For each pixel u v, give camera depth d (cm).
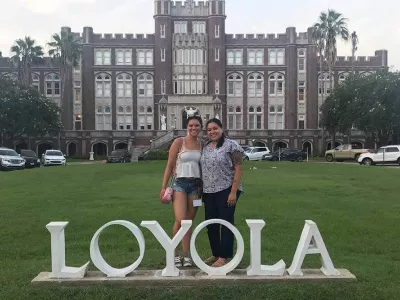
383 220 1178
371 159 4022
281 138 6831
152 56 7019
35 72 7100
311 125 7062
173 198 748
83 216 1252
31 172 2912
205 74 6894
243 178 2375
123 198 1608
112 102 6981
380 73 5388
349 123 5472
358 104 5303
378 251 884
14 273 733
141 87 7012
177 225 737
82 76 6925
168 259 651
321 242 662
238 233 659
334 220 1173
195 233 653
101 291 619
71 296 613
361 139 7012
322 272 675
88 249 916
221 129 741
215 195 737
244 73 7069
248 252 862
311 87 7062
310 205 1412
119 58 7006
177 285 638
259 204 1426
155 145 5981
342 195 1669
